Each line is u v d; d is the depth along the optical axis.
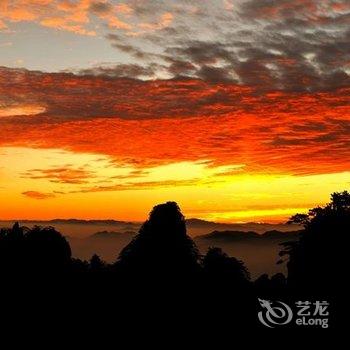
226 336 37.19
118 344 34.97
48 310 36.84
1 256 40.25
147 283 39.94
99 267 43.66
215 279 41.69
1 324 34.94
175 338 36.09
